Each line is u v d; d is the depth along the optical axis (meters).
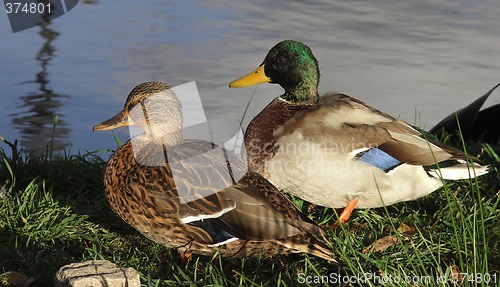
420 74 17.53
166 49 18.39
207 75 16.94
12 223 8.93
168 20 20.39
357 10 21.98
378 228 9.55
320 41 19.48
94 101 15.84
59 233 8.95
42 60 17.62
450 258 8.70
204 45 18.75
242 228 7.84
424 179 9.73
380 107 15.86
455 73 17.61
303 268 8.34
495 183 10.63
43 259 8.33
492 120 13.38
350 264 7.73
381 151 9.53
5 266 8.20
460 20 21.14
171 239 8.12
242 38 19.34
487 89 16.75
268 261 8.51
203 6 21.73
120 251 8.86
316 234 7.92
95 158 11.02
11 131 14.58
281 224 7.83
